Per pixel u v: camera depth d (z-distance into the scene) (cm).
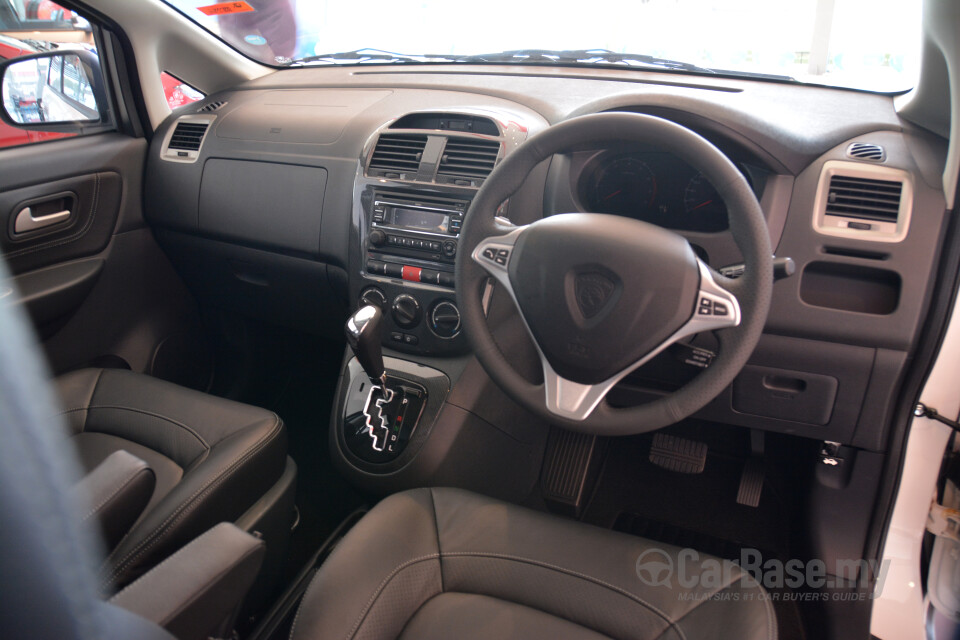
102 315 173
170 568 60
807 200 116
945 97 110
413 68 179
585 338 91
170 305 192
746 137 113
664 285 87
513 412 143
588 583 88
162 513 99
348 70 190
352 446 131
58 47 166
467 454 131
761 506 164
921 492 127
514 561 91
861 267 115
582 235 89
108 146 171
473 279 103
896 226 112
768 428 133
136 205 178
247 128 165
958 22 98
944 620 124
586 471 158
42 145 159
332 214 148
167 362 191
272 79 194
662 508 165
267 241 161
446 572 92
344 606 81
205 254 177
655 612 83
